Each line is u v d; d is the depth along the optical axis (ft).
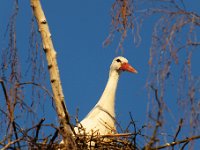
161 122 23.34
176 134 31.94
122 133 43.55
